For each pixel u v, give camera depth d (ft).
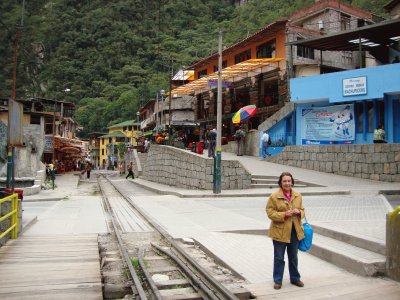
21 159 92.17
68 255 25.05
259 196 58.13
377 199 48.26
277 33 104.27
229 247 27.43
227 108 127.75
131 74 320.29
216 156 60.39
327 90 77.25
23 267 22.18
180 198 59.26
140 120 281.13
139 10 360.69
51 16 353.92
